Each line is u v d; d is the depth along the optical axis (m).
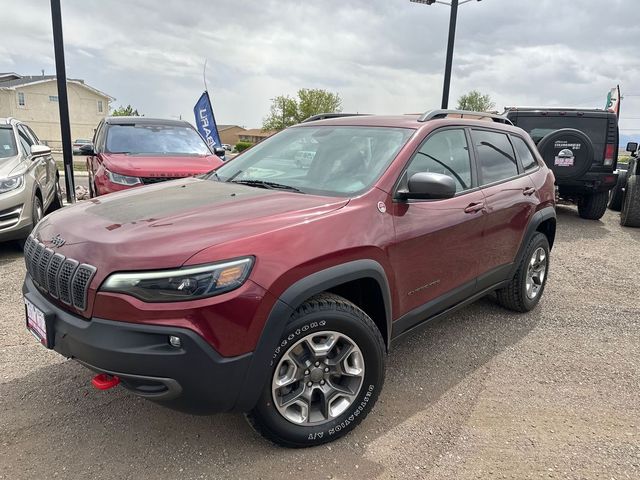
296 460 2.58
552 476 2.53
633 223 9.33
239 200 2.91
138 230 2.44
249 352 2.31
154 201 2.97
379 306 2.93
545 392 3.35
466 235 3.56
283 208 2.72
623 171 11.51
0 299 4.62
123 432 2.77
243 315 2.26
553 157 8.73
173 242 2.30
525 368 3.68
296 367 2.55
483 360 3.78
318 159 3.46
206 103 14.15
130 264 2.23
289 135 4.01
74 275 2.36
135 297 2.20
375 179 3.04
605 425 2.98
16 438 2.70
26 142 7.23
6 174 5.84
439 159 3.50
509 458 2.65
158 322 2.18
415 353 3.86
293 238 2.46
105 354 2.23
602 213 10.02
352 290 2.99
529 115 9.73
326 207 2.77
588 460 2.65
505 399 3.24
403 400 3.19
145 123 8.42
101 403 3.04
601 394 3.34
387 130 3.51
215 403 2.31
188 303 2.19
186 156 7.55
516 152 4.55
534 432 2.89
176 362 2.19
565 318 4.66
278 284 2.34
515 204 4.15
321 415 2.70
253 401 2.38
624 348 4.07
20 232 5.91
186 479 2.43
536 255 4.70
